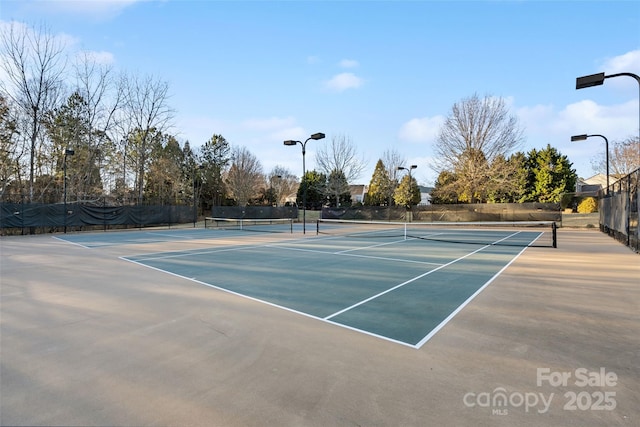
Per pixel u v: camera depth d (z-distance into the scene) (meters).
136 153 35.00
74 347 3.87
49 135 27.38
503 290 6.55
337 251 12.73
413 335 4.21
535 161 43.38
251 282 7.30
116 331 4.38
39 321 4.78
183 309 5.33
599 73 10.16
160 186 38.97
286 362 3.47
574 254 11.55
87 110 30.23
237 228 27.73
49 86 26.59
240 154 55.91
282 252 12.43
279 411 2.62
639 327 4.48
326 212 33.88
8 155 25.05
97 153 30.56
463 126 33.22
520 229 26.39
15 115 25.16
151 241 17.00
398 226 30.94
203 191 50.88
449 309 5.31
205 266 9.36
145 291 6.51
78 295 6.22
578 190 42.06
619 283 7.11
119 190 32.81
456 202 41.34
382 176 53.31
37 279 7.67
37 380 3.12
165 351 3.75
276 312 5.17
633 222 12.41
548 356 3.60
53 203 23.80
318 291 6.50
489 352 3.70
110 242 16.53
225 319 4.84
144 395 2.85
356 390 2.92
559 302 5.70
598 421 2.50
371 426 2.43
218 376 3.18
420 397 2.81
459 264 9.65
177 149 45.94
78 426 2.43
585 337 4.13
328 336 4.18
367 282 7.29
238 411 2.62
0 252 12.67
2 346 3.90
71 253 12.34
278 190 58.97
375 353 3.68
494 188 32.78
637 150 31.30
